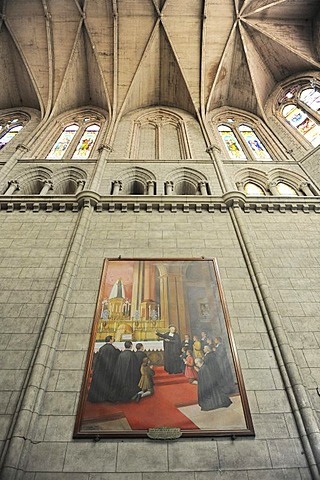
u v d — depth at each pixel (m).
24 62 17.16
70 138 15.38
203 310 6.66
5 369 5.56
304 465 4.52
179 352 5.93
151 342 6.08
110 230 8.66
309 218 9.33
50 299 6.81
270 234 8.70
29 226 8.84
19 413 4.81
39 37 17.33
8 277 7.29
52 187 11.16
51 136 15.16
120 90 17.06
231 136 15.77
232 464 4.53
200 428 4.88
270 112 17.08
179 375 5.58
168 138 15.28
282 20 17.78
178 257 7.84
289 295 7.07
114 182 10.95
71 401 5.17
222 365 5.70
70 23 17.19
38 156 13.29
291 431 4.89
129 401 5.20
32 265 7.61
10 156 13.00
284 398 5.29
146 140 15.20
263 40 17.59
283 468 4.49
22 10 17.03
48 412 5.01
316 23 17.56
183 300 6.86
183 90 17.56
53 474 4.36
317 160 11.88
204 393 5.32
